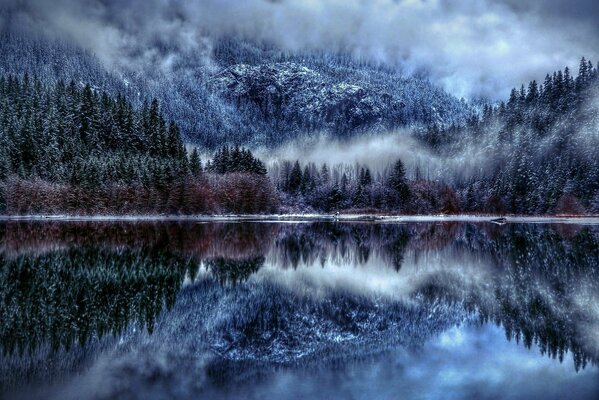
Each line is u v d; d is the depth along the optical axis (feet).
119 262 155.02
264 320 91.35
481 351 73.36
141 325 85.97
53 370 63.46
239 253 188.55
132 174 406.62
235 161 500.74
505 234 288.71
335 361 68.85
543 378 61.87
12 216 375.45
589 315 95.71
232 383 59.41
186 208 416.67
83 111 487.20
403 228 347.36
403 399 54.80
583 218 489.26
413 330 85.46
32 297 104.68
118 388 57.47
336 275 141.90
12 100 517.14
